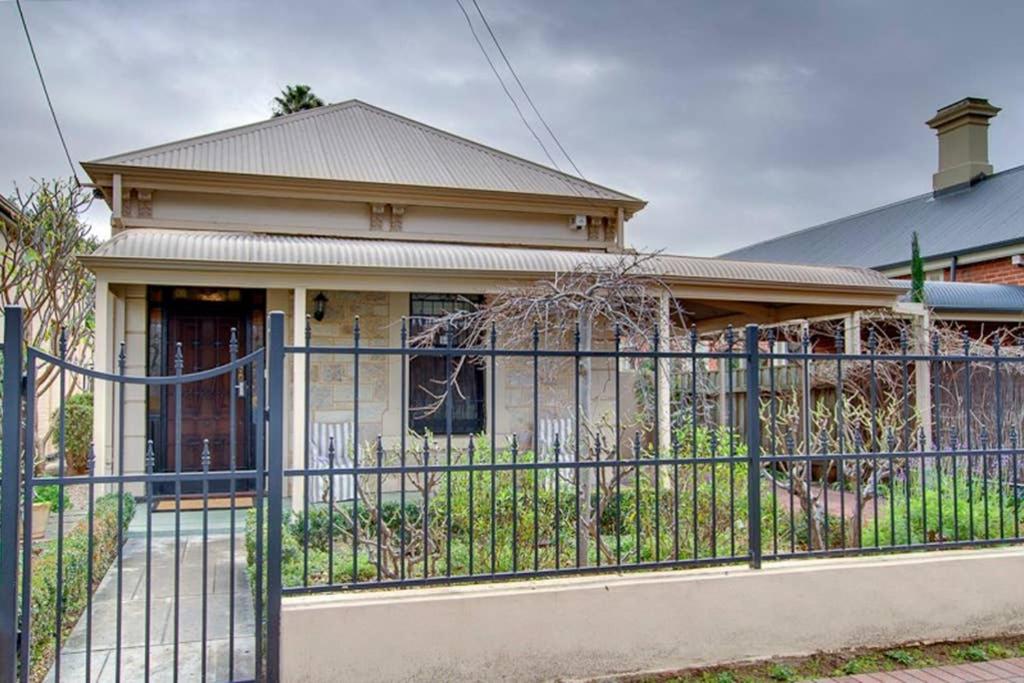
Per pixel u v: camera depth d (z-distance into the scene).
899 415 7.80
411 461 7.44
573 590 3.78
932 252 14.12
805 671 3.95
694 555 4.28
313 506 6.67
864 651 4.20
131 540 7.11
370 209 10.84
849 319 10.88
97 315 7.48
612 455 5.67
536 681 3.70
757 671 3.94
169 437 8.94
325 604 3.47
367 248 8.61
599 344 8.98
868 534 5.80
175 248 7.74
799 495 6.38
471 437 3.86
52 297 9.05
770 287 9.55
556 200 11.35
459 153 12.69
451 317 6.56
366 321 9.53
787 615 4.10
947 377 9.22
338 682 3.45
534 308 6.14
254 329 9.26
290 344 9.24
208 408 9.09
